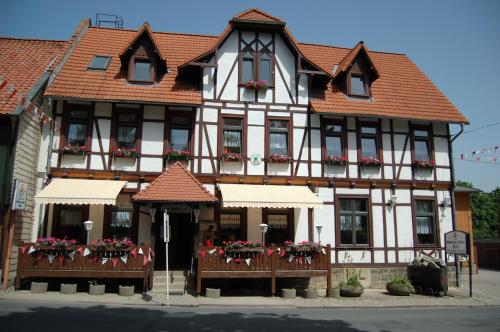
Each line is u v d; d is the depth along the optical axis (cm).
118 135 1738
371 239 1844
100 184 1617
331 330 1009
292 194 1697
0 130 1449
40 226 1627
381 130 1941
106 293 1459
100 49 2006
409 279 1781
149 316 1106
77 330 909
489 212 5525
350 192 1864
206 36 2242
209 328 987
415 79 2217
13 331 879
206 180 1748
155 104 1733
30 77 1664
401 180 1914
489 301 1566
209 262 1495
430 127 1995
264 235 1655
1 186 1421
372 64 1972
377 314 1270
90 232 1652
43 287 1418
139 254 1475
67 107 1709
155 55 1825
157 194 1530
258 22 1848
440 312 1338
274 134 1853
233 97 1828
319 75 1906
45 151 1662
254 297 1513
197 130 1775
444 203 1945
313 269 1573
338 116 1905
